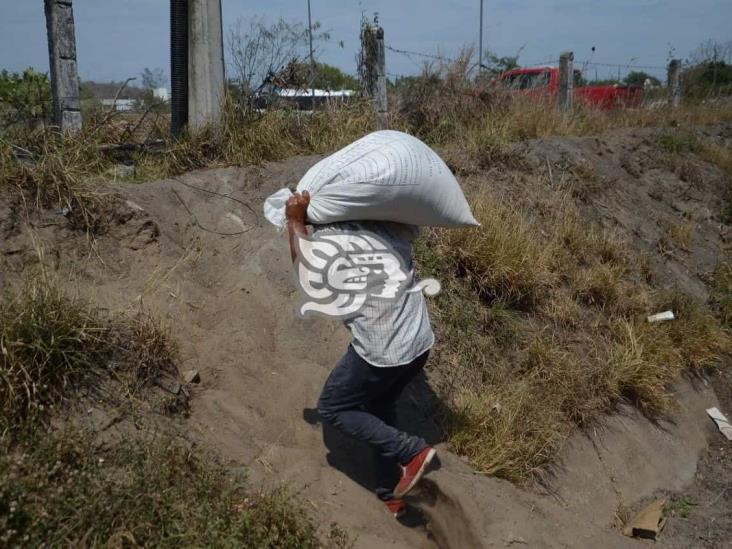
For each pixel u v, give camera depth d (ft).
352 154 11.86
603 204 25.18
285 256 16.47
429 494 12.33
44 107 19.49
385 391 12.10
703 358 21.02
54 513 8.98
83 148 17.03
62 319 11.42
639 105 41.27
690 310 21.68
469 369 16.01
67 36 17.69
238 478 10.32
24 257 13.44
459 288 17.60
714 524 15.79
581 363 17.76
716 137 38.78
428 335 11.93
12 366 10.47
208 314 14.57
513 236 18.89
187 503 9.84
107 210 15.05
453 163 22.75
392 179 11.47
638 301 20.79
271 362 14.11
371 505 11.91
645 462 17.02
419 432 14.05
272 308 15.23
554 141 26.94
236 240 16.75
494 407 14.79
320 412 11.86
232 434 12.06
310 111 22.76
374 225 12.07
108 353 11.86
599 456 16.33
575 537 12.55
